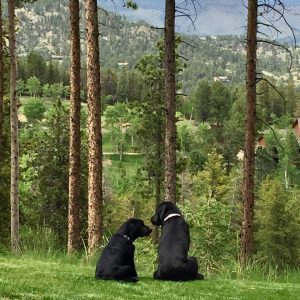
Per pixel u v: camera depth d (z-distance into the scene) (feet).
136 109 134.21
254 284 35.19
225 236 58.13
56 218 112.47
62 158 118.11
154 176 133.39
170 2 59.26
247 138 56.95
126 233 30.68
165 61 61.11
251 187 57.16
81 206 110.01
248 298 29.50
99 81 56.90
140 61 130.72
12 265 39.52
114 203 200.54
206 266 53.72
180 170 126.52
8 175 90.53
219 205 59.67
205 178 191.21
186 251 31.22
